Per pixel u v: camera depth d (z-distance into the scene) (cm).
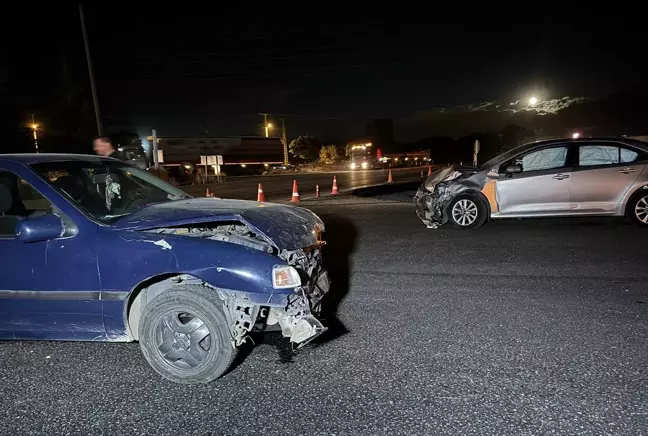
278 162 4481
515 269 643
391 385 345
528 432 286
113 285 358
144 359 397
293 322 349
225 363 344
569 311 485
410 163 5303
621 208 871
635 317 466
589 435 282
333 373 365
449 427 292
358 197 1719
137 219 372
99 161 472
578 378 350
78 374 373
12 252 374
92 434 293
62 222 367
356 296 550
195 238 353
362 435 286
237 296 338
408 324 461
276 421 303
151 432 294
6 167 391
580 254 711
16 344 432
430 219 950
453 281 599
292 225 390
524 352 395
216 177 3108
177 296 345
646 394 326
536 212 891
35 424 306
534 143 934
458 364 376
